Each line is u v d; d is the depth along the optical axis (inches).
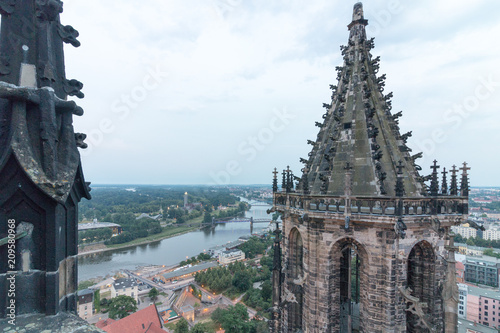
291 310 1164.5
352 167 928.3
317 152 1135.0
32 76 290.8
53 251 284.8
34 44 297.0
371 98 1061.1
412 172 968.9
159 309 6067.9
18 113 273.1
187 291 7337.6
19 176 271.6
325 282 941.2
